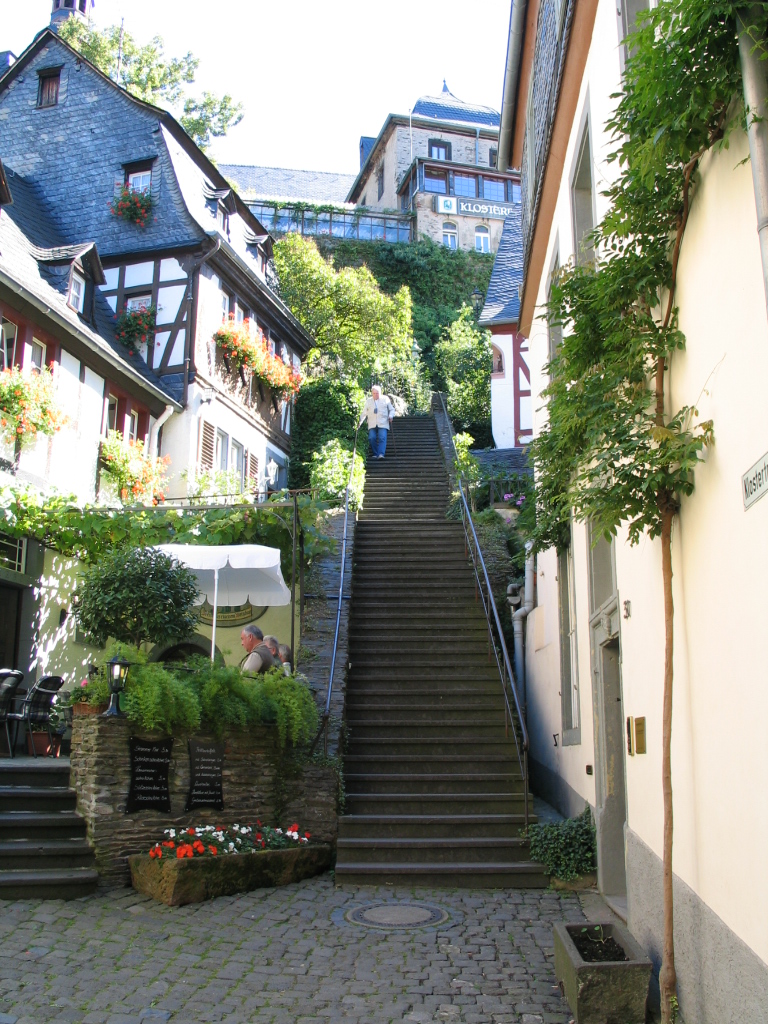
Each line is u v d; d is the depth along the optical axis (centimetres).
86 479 1425
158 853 690
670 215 491
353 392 2452
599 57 752
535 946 610
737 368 400
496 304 2517
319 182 5212
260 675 890
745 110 366
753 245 381
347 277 2858
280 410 2234
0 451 1196
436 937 625
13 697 994
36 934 571
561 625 984
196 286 1791
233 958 563
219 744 792
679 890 492
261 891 726
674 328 501
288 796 849
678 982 492
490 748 995
